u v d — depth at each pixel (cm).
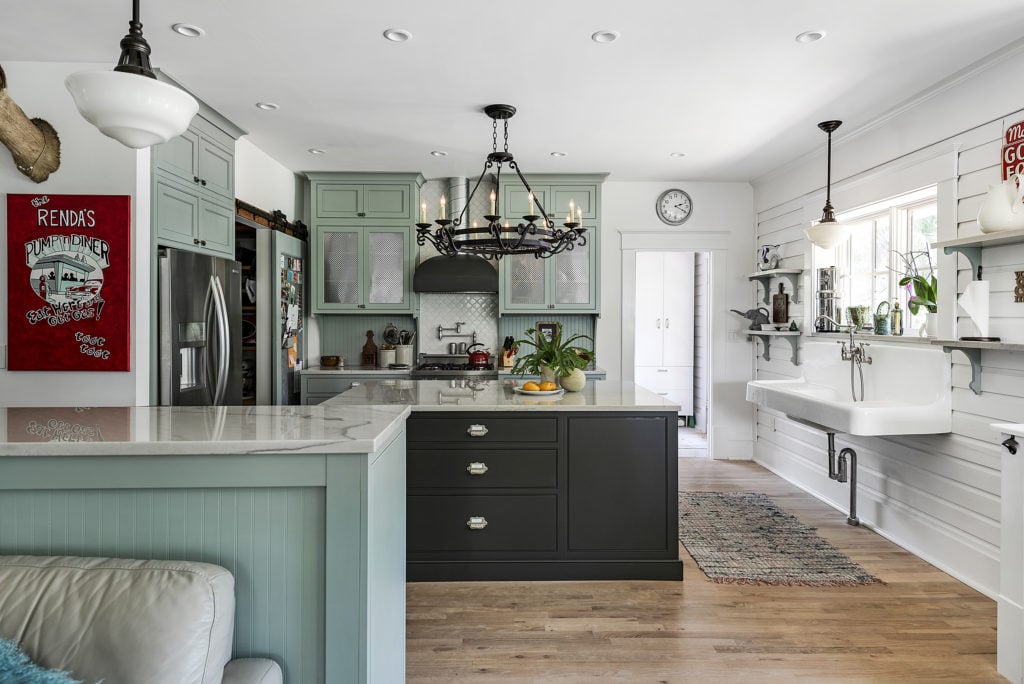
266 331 470
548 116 395
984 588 297
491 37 286
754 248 581
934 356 331
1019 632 219
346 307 548
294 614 150
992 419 295
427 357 584
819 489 461
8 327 309
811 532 381
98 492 149
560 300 557
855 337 412
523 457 310
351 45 295
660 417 312
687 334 746
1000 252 290
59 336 310
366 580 149
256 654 151
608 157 495
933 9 257
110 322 309
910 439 357
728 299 584
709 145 459
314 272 546
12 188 310
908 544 356
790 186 512
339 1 254
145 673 118
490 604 284
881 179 390
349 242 548
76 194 310
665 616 272
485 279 544
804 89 345
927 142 347
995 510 293
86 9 260
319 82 340
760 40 287
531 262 555
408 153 484
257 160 471
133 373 313
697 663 234
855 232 446
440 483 311
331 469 148
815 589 301
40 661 120
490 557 311
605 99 365
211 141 390
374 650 158
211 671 125
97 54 303
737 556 341
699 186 581
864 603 286
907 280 361
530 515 312
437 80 337
